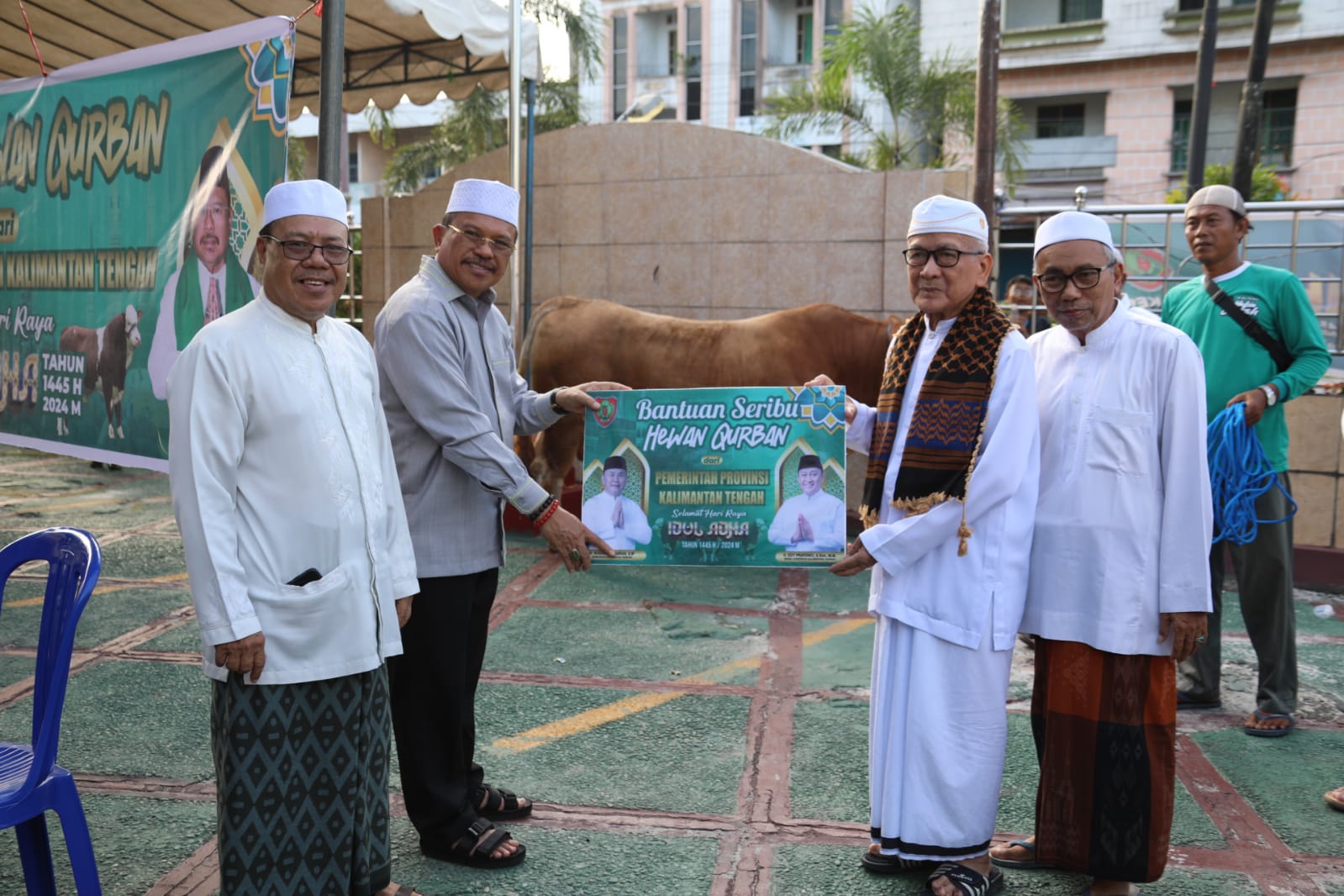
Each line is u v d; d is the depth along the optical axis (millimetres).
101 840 2924
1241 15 20672
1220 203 3893
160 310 4324
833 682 4203
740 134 7035
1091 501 2662
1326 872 2844
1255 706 4074
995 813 2711
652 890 2723
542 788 3287
